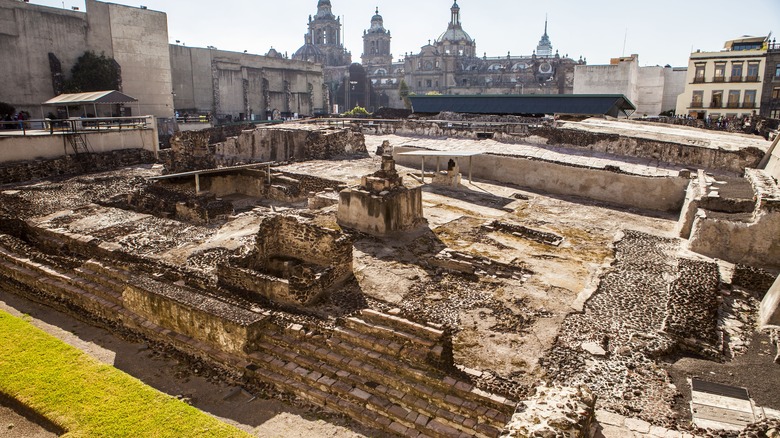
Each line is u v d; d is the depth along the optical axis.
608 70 61.28
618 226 19.53
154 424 7.93
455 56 119.19
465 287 13.28
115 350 11.78
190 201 19.64
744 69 48.53
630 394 8.86
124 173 28.89
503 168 26.59
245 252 13.65
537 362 9.88
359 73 105.88
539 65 107.25
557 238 17.42
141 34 49.34
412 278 13.75
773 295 11.72
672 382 9.24
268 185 23.88
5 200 20.69
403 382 9.32
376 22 143.00
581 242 17.30
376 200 16.91
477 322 11.42
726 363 9.84
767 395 8.75
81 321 13.29
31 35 41.38
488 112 44.22
